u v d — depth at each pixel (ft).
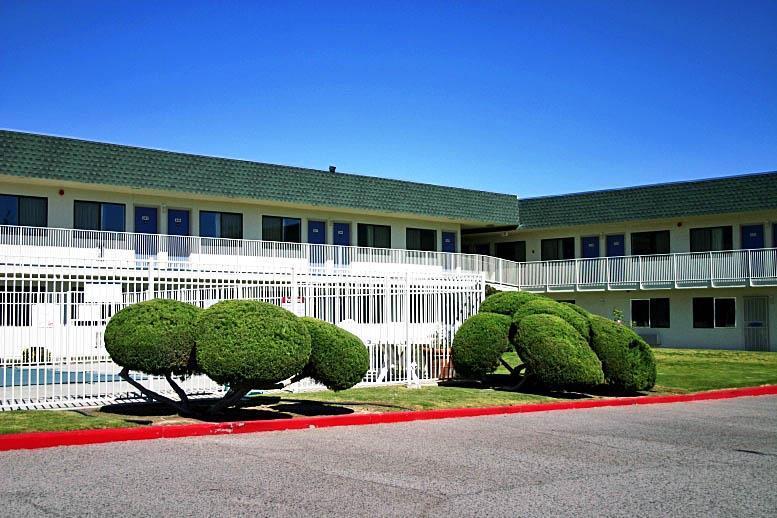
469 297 65.05
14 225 101.50
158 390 51.47
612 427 43.78
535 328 57.16
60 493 25.38
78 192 107.04
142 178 107.96
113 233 104.53
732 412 52.19
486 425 43.98
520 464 31.99
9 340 45.73
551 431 41.81
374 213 131.54
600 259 134.92
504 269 141.28
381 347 60.44
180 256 109.40
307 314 54.65
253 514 23.27
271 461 31.55
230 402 42.70
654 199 134.21
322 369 42.73
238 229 121.08
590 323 60.80
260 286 53.88
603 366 59.11
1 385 51.11
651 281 129.70
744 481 29.43
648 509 24.98
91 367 47.85
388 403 50.70
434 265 131.03
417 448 35.45
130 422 39.70
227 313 39.63
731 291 127.34
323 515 23.43
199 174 113.19
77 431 35.88
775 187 122.42
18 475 28.14
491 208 143.23
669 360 99.14
